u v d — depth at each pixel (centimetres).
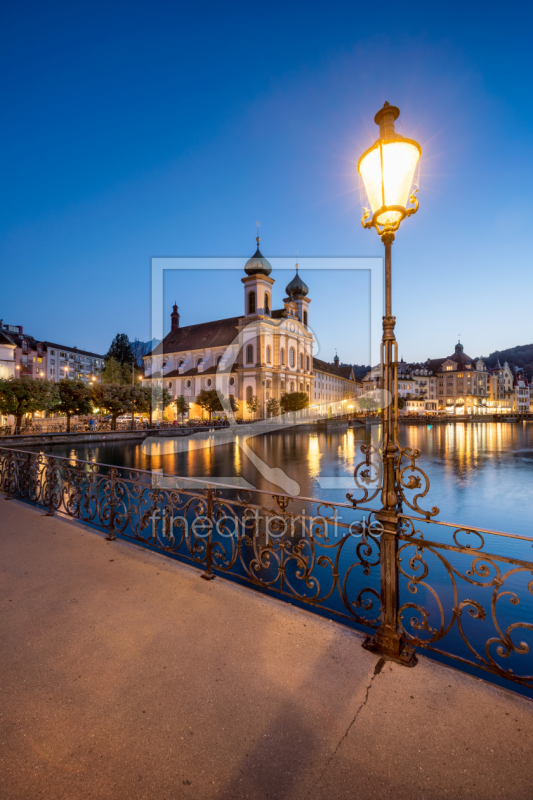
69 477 677
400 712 237
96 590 402
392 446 300
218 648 303
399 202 277
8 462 873
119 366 8006
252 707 241
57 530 607
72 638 315
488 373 12538
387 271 296
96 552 511
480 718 233
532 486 1834
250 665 283
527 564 250
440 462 2666
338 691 256
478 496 1636
